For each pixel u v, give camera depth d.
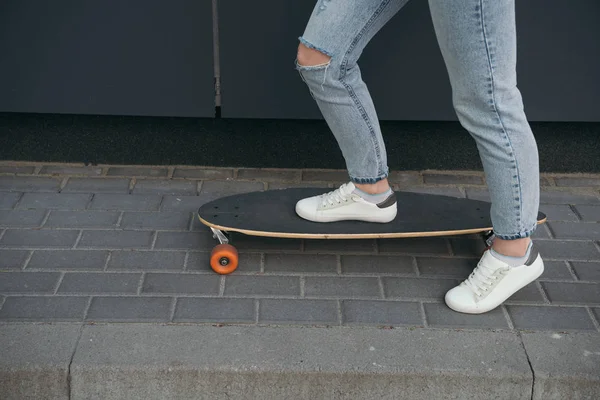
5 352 2.55
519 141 2.58
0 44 3.48
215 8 3.44
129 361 2.54
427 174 3.82
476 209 3.19
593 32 3.48
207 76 3.57
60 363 2.52
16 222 3.27
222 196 3.56
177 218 3.36
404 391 2.55
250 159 3.82
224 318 2.75
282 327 2.71
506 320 2.78
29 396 2.54
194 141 3.77
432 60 3.54
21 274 2.95
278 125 3.74
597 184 3.76
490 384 2.54
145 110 3.64
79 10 3.43
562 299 2.91
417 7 3.43
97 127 3.72
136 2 3.43
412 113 3.64
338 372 2.53
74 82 3.58
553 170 3.84
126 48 3.51
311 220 3.07
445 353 2.61
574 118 3.64
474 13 2.38
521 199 2.66
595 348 2.65
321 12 2.64
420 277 3.02
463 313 2.81
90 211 3.38
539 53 3.53
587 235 3.32
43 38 3.48
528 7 3.44
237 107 3.64
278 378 2.53
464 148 3.79
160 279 2.95
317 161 3.82
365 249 3.18
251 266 3.04
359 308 2.82
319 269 3.04
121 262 3.04
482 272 2.81
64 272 2.97
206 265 3.05
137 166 3.81
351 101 2.79
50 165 3.77
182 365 2.53
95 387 2.54
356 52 2.71
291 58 3.54
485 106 2.54
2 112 3.67
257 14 3.45
